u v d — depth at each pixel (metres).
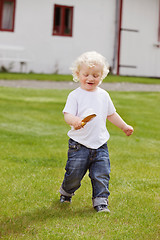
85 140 3.71
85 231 3.28
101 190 3.72
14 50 19.55
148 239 3.18
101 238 3.14
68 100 3.79
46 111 9.55
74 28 20.67
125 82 17.08
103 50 21.36
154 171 5.14
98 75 3.74
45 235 3.19
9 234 3.21
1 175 4.70
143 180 4.74
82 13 20.73
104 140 3.78
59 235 3.19
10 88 13.09
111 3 21.22
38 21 19.89
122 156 5.85
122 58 21.75
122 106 10.73
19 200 3.95
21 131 7.37
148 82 17.73
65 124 8.21
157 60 22.56
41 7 19.86
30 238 3.14
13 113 9.12
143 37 22.08
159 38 22.41
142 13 21.88
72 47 20.72
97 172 3.72
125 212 3.73
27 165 5.18
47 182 4.49
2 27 19.62
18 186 4.32
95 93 3.82
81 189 4.35
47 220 3.50
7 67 19.44
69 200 3.96
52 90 13.16
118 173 4.96
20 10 19.50
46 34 20.11
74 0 20.48
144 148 6.48
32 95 11.88
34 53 19.97
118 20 21.33
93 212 3.72
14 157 5.54
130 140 7.02
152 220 3.55
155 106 11.07
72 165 3.72
